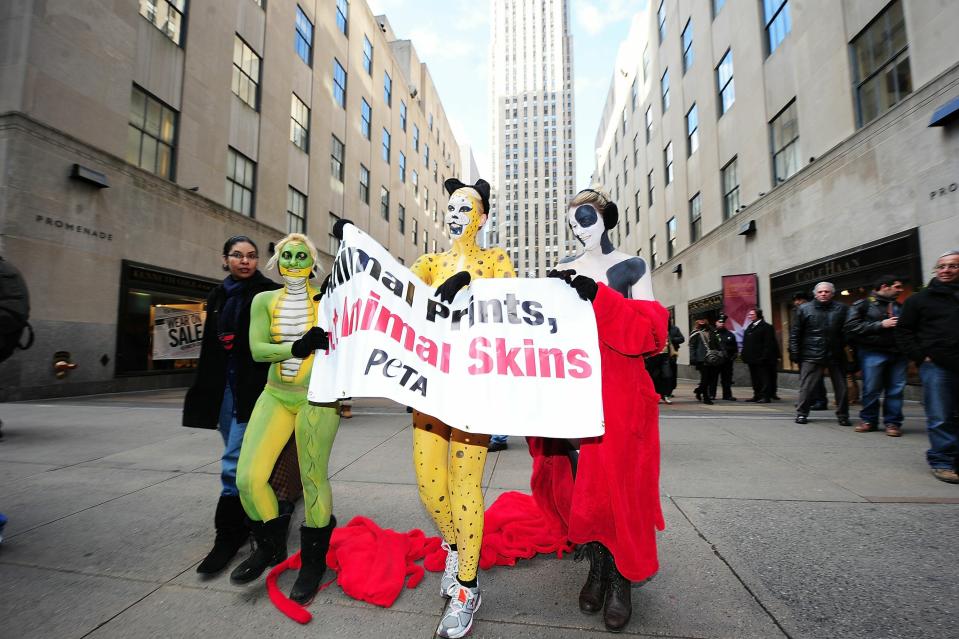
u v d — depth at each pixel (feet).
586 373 6.31
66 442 17.19
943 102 24.99
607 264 7.65
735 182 49.44
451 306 7.02
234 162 48.91
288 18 57.77
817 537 8.91
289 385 7.79
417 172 107.86
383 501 11.10
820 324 20.25
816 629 6.12
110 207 34.63
